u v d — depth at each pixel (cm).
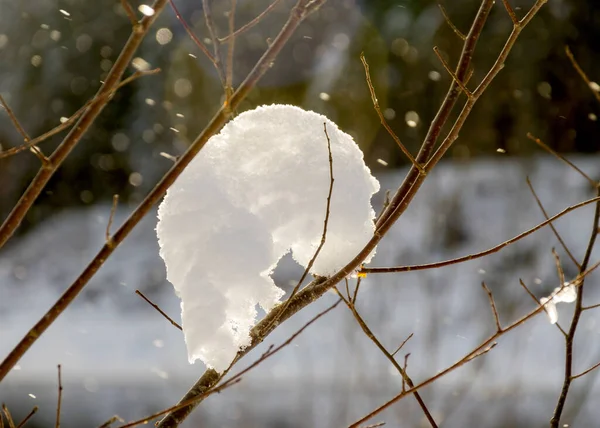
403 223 1274
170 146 1758
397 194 191
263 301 165
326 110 1566
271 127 177
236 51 1572
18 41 1780
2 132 1766
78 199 1862
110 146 1819
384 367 601
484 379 616
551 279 1029
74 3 1772
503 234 1076
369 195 177
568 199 1316
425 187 1241
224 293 162
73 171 1842
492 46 1355
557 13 1360
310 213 171
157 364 1155
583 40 1363
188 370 1088
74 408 930
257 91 1564
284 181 171
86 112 148
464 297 1009
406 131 1477
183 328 162
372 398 588
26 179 1789
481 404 575
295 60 1590
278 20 1560
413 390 169
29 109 1767
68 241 1777
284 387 806
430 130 194
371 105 1525
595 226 213
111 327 1402
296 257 181
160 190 143
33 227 1869
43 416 901
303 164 173
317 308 1016
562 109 1362
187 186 168
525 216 1098
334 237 175
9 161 1761
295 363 871
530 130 1286
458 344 898
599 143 1414
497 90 1325
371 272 180
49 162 148
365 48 1574
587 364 747
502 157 1437
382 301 677
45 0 1783
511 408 562
